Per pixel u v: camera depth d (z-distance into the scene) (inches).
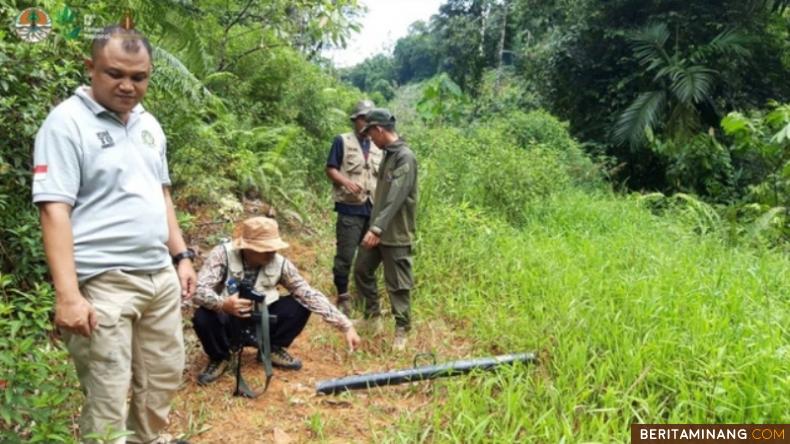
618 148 533.6
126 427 104.2
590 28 541.0
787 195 338.0
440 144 346.3
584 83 566.9
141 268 92.7
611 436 109.6
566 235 278.5
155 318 98.1
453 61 794.2
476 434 113.9
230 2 317.1
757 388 115.5
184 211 221.6
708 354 132.6
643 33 500.1
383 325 176.7
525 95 642.2
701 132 471.2
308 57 417.1
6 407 82.1
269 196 263.9
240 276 138.9
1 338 86.3
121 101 88.4
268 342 132.4
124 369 92.2
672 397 123.6
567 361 135.3
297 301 145.8
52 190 83.0
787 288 189.5
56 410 99.7
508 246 233.3
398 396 136.9
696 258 221.1
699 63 494.6
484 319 174.1
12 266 128.6
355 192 180.2
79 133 86.1
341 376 147.6
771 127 353.1
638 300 159.6
